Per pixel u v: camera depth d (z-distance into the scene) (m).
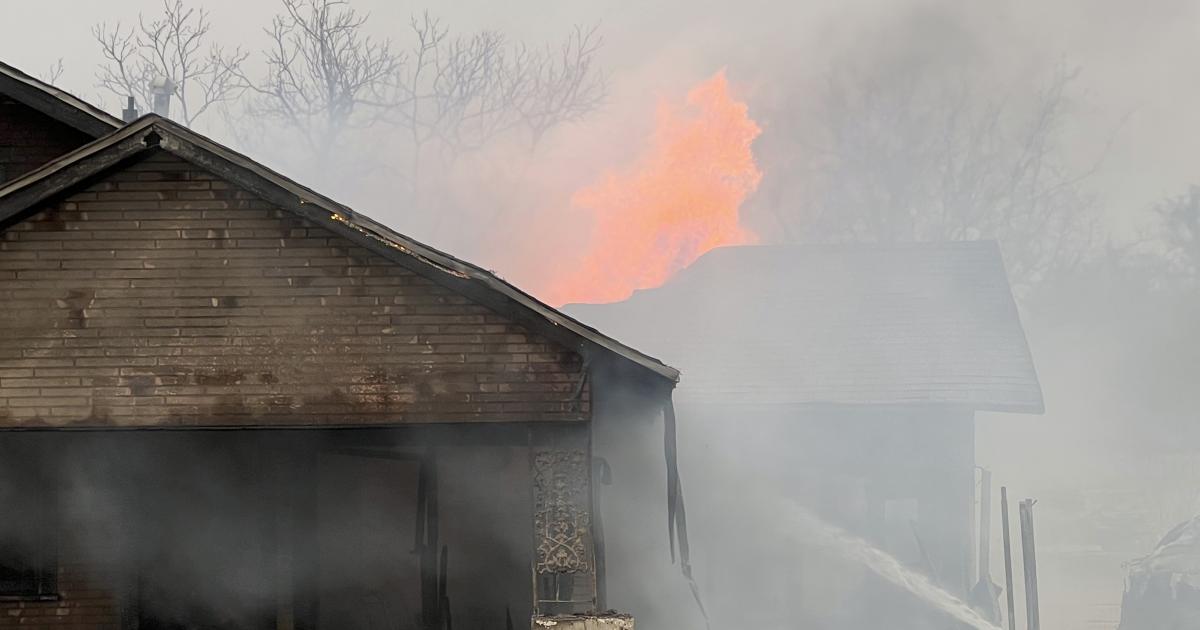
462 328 13.01
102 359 12.96
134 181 13.06
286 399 12.95
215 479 14.89
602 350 12.88
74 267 13.02
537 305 12.89
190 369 12.96
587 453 12.97
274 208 13.08
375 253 13.04
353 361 12.98
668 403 13.43
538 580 12.88
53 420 12.90
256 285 13.01
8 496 14.87
